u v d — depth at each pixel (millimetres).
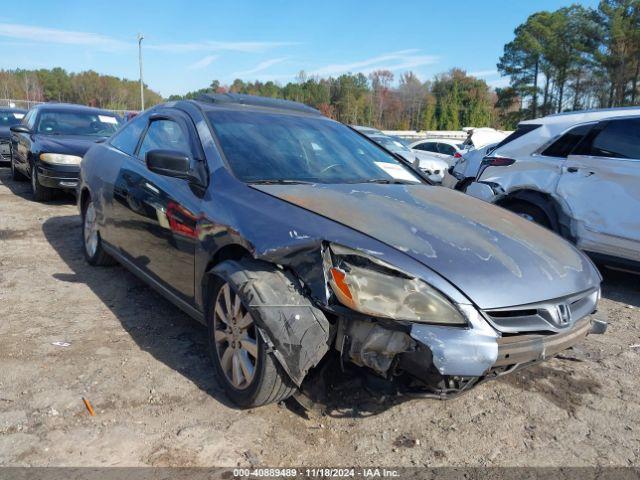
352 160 3736
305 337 2324
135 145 4305
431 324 2238
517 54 52250
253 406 2662
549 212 5520
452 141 15875
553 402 3037
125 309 4078
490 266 2471
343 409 2793
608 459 2533
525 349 2385
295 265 2473
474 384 2373
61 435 2492
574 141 5508
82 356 3275
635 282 5691
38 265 5121
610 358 3654
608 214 5082
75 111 9406
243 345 2652
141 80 28828
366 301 2258
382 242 2422
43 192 8234
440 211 3008
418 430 2695
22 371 3057
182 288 3266
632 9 45469
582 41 48531
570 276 2707
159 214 3488
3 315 3879
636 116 5133
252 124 3654
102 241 4664
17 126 9445
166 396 2861
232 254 2945
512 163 5934
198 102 3852
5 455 2338
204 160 3287
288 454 2439
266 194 2893
